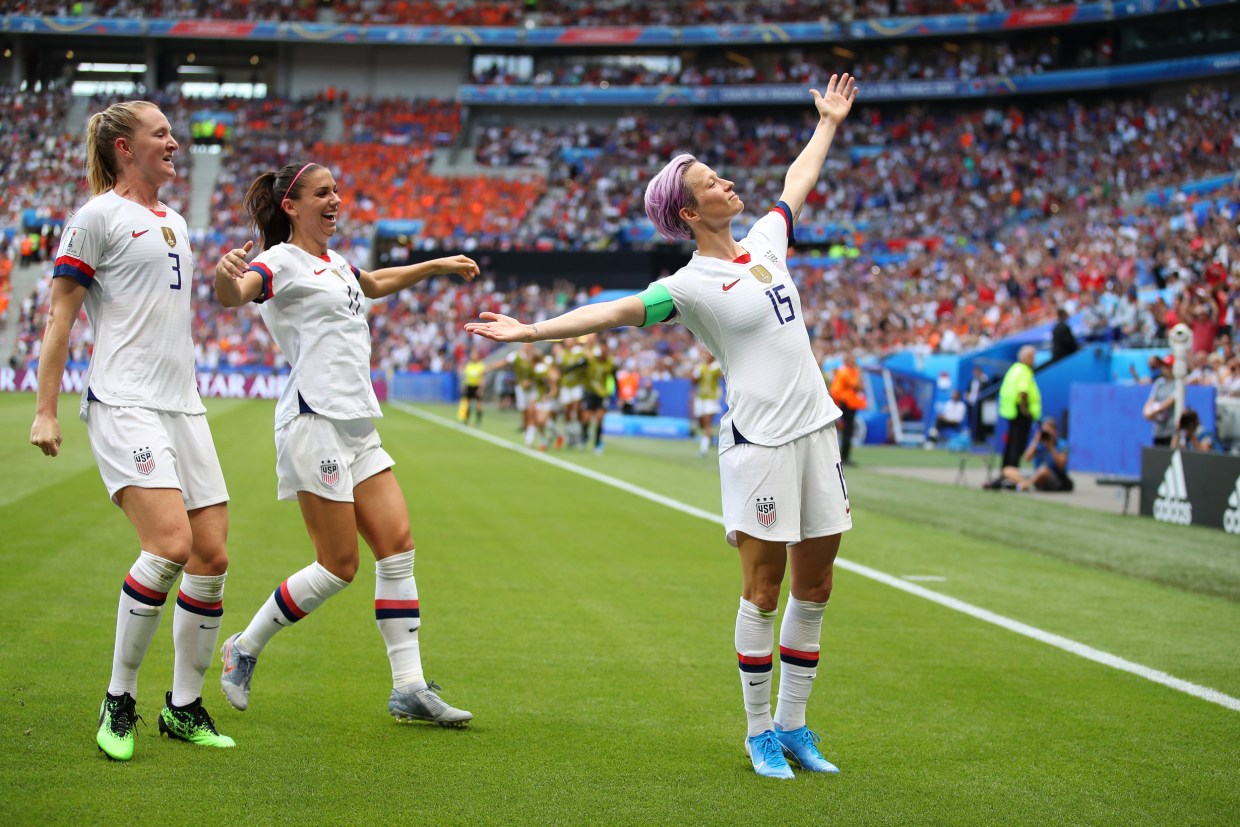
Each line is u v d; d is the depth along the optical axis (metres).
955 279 34.66
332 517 4.57
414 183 48.78
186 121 51.19
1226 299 21.89
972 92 46.69
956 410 24.59
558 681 5.34
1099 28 46.47
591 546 9.64
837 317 35.25
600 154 50.50
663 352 35.12
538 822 3.50
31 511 10.31
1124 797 3.90
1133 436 17.81
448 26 52.88
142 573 4.02
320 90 55.00
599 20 53.16
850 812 3.69
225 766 3.99
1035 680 5.59
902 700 5.17
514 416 31.72
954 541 10.55
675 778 3.99
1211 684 5.58
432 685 4.61
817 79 50.59
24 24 51.34
